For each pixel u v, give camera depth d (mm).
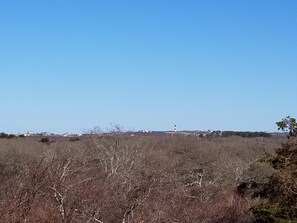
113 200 15531
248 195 28938
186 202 22656
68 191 14367
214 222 23219
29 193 13398
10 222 12602
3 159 31844
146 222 15891
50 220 13406
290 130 16859
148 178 19188
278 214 15797
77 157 20562
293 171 15922
